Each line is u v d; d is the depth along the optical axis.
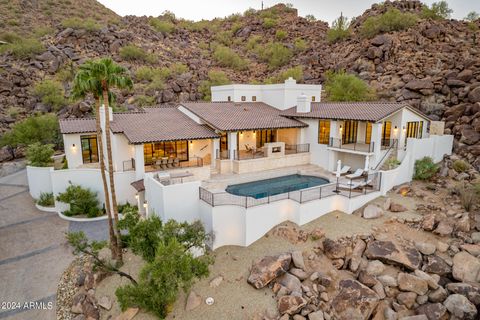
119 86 15.54
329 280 13.73
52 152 28.62
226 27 86.75
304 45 63.31
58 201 23.09
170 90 48.12
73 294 14.95
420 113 25.41
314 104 30.47
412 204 18.95
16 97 44.19
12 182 30.44
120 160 23.08
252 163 25.11
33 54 51.34
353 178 23.02
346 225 17.39
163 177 20.44
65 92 46.00
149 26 73.00
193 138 22.89
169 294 11.26
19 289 15.14
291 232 17.03
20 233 20.14
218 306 13.14
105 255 17.20
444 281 13.81
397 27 46.78
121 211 21.83
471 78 28.78
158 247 11.70
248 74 61.38
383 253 14.74
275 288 13.80
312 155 28.02
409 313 12.70
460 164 21.78
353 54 46.16
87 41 57.75
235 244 17.23
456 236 15.76
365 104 26.41
